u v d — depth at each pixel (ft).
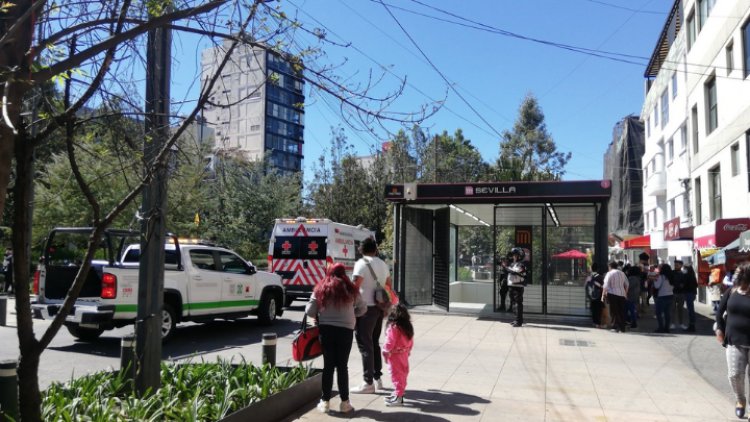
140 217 18.08
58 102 13.67
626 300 46.19
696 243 66.33
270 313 45.32
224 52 15.89
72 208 60.03
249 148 178.09
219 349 34.83
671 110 100.73
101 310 31.76
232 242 96.02
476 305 60.64
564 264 51.01
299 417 20.01
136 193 13.51
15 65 11.13
